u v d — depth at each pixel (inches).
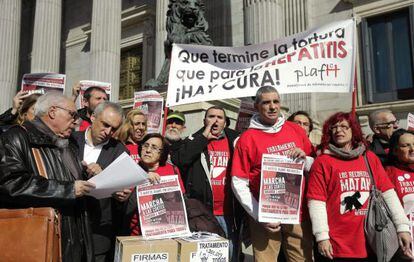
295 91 221.0
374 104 606.2
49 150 137.5
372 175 166.4
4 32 880.9
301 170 171.8
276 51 229.0
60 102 139.1
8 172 121.7
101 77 724.7
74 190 128.0
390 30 629.9
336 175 164.4
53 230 116.8
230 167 204.4
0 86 858.8
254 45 231.8
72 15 1079.0
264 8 585.6
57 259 118.8
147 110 301.9
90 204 154.6
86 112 242.4
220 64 231.8
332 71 217.2
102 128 167.5
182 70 228.8
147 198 169.2
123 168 140.6
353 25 218.1
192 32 446.3
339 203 162.9
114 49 741.9
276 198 167.5
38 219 116.0
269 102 180.1
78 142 173.3
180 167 204.5
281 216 165.9
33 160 131.5
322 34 222.8
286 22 658.8
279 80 224.4
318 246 160.2
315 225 161.8
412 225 177.8
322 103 651.5
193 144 199.8
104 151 173.3
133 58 965.2
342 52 217.6
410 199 179.3
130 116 220.8
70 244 133.6
